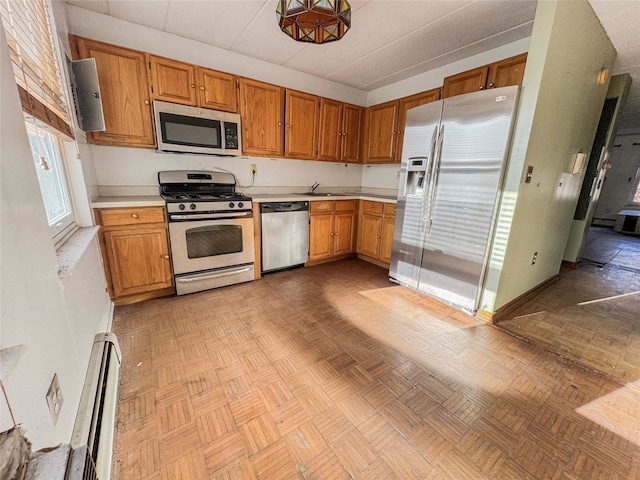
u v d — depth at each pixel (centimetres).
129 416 126
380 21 218
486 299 222
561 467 110
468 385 152
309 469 107
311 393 144
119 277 220
